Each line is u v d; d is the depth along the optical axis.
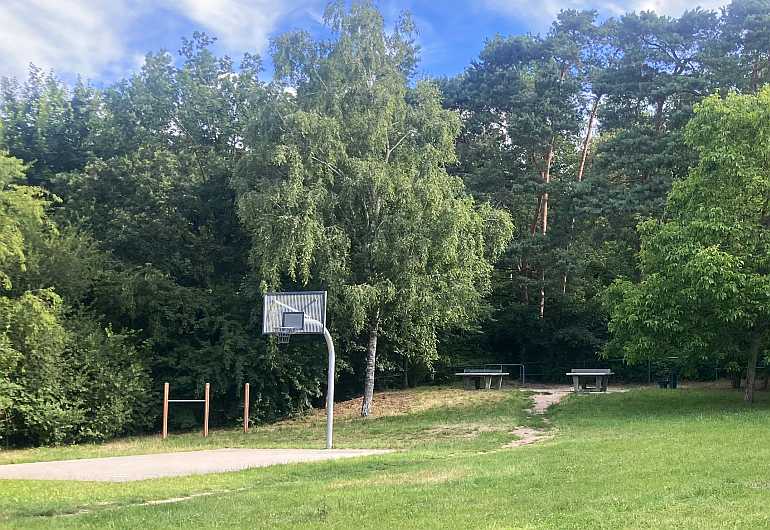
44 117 34.16
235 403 27.52
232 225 30.89
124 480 11.18
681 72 32.38
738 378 25.80
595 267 35.41
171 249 29.98
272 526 7.19
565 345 34.81
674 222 20.50
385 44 25.53
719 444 11.78
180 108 32.81
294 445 18.11
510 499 8.08
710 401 21.31
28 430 21.81
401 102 24.91
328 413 16.70
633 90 32.41
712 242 18.97
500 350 38.12
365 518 7.41
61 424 22.12
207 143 32.84
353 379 32.97
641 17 32.91
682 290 18.66
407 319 24.64
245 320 28.36
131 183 30.17
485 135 38.84
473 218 24.27
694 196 20.45
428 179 23.77
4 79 36.78
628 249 32.66
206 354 27.02
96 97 35.50
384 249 23.45
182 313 27.28
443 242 23.03
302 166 22.66
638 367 33.19
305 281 22.53
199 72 33.59
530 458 11.65
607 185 31.66
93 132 34.31
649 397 23.05
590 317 34.16
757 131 19.78
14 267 23.39
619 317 20.97
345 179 23.67
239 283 30.16
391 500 8.35
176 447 18.64
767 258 18.78
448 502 8.09
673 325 19.14
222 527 7.23
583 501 7.72
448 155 24.92
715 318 19.06
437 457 13.26
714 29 31.84
